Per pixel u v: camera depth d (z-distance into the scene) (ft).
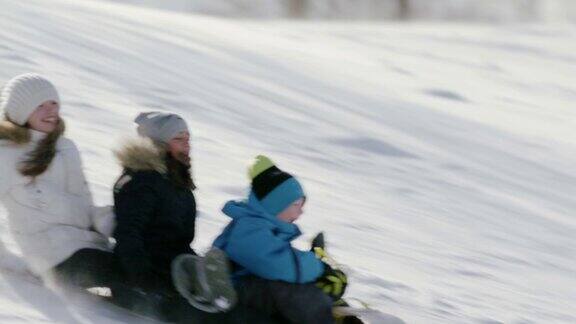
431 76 161.07
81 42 107.34
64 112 74.79
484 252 63.77
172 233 37.81
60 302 36.29
